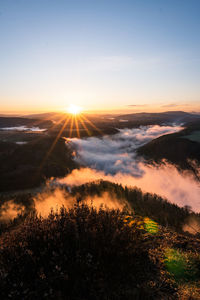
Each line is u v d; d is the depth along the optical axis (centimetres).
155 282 224
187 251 307
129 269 238
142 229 377
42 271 205
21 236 266
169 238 355
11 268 211
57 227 276
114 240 252
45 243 248
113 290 208
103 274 224
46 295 186
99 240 256
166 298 198
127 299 197
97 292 205
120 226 296
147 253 285
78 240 260
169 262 264
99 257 236
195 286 218
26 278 207
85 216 310
